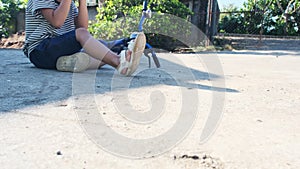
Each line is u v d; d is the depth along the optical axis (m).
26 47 2.60
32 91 1.71
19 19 11.05
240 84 2.39
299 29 12.97
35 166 0.83
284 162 0.92
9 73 2.37
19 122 1.17
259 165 0.89
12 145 0.96
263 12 11.06
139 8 6.49
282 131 1.21
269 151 1.00
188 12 7.65
